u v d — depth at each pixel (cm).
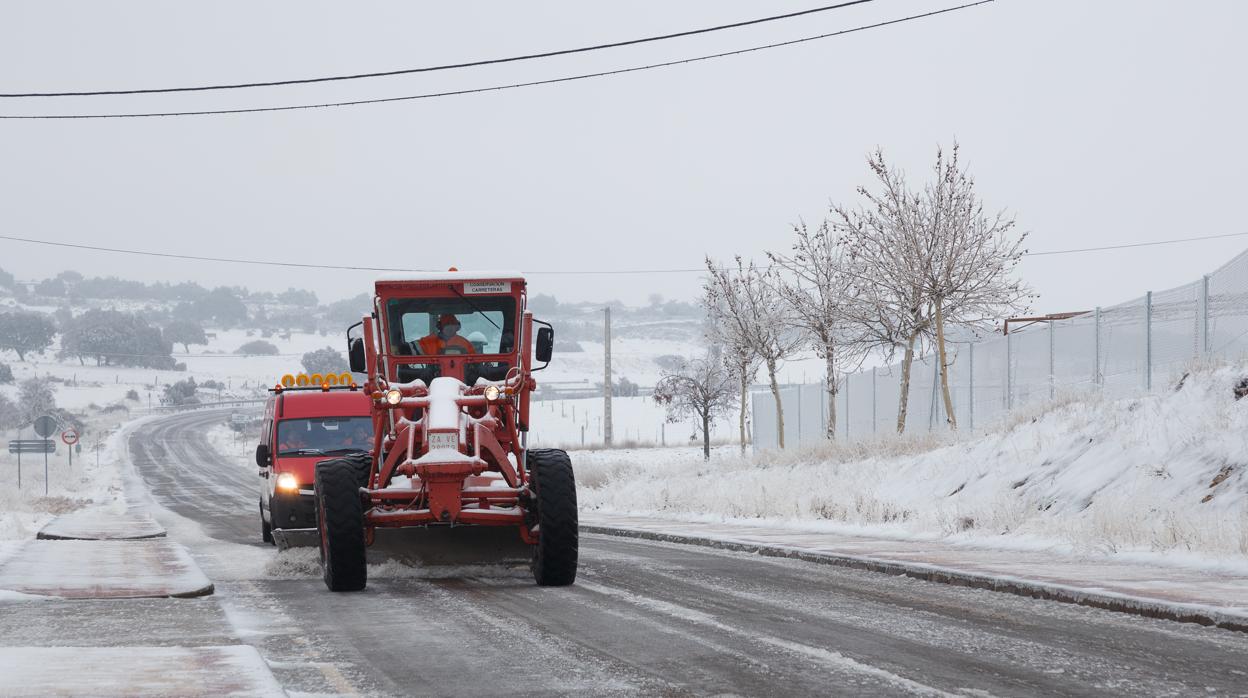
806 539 2641
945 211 4509
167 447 15800
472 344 2000
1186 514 2223
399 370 1989
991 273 4606
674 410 10475
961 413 4716
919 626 1366
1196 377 2828
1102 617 1441
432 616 1481
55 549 2550
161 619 1457
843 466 4147
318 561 2125
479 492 1789
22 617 1470
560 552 1764
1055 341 3916
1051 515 2602
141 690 941
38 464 11131
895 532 2764
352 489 1775
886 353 5319
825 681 1037
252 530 3953
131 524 3753
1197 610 1384
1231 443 2419
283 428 2989
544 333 1992
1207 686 1015
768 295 6319
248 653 1118
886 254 4622
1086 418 3095
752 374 7094
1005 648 1211
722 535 2812
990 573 1792
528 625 1391
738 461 5625
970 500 3033
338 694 1005
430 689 1024
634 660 1149
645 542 2917
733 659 1148
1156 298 3306
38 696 918
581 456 8962
